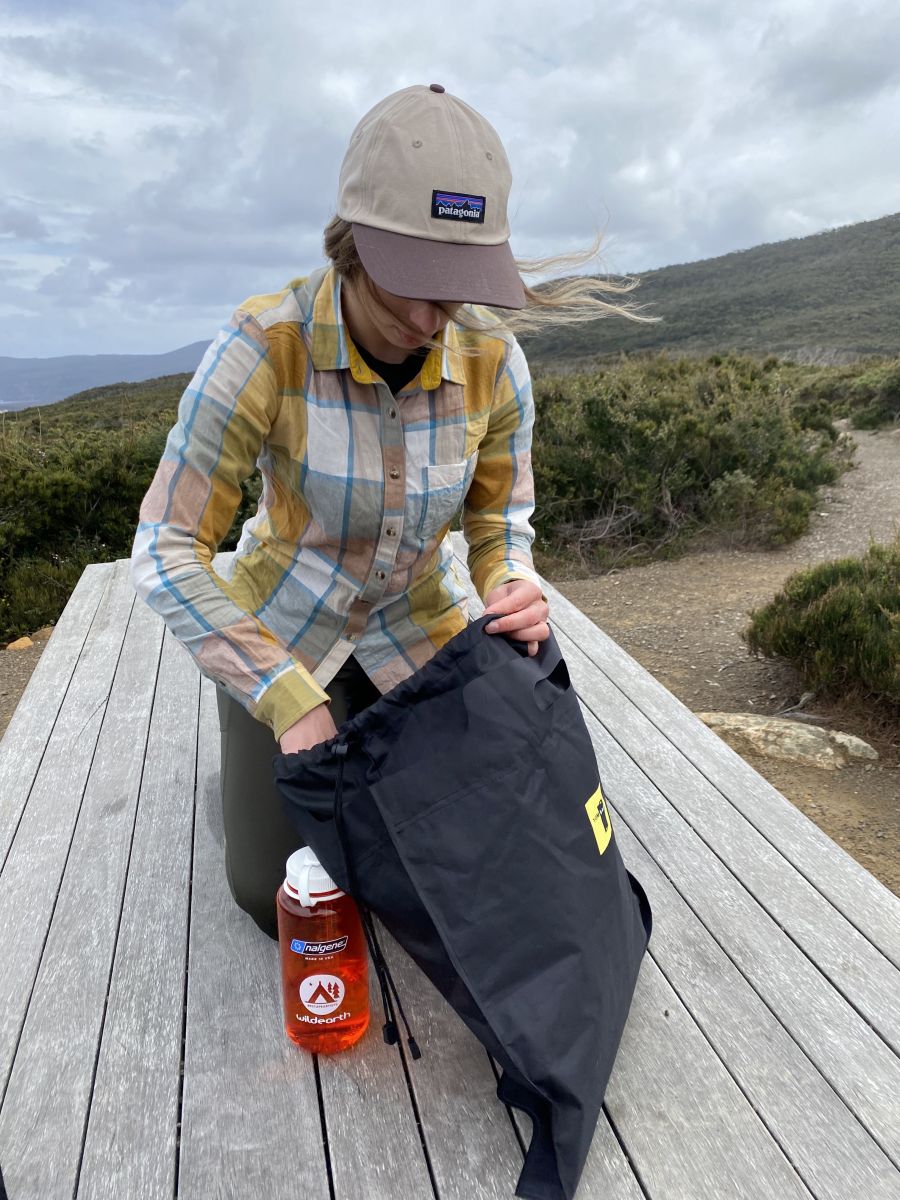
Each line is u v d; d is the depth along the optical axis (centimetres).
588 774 129
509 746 119
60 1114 128
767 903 170
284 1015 141
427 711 119
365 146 116
